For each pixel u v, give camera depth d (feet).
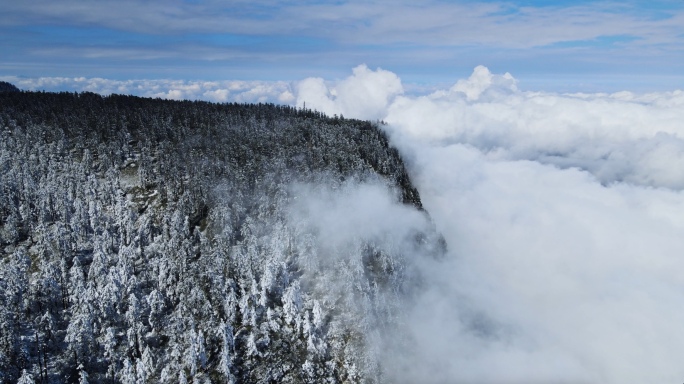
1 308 281.54
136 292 338.75
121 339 308.19
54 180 446.60
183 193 454.40
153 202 451.94
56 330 306.14
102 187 456.04
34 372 271.49
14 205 408.26
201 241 397.80
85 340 293.84
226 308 331.16
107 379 287.48
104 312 312.91
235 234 418.31
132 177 497.87
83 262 371.15
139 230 403.75
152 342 313.32
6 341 270.67
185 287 334.85
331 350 333.42
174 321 325.83
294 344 328.49
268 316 334.65
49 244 365.20
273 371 309.22
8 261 361.51
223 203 435.94
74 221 392.47
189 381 293.64
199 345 299.99
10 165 465.06
